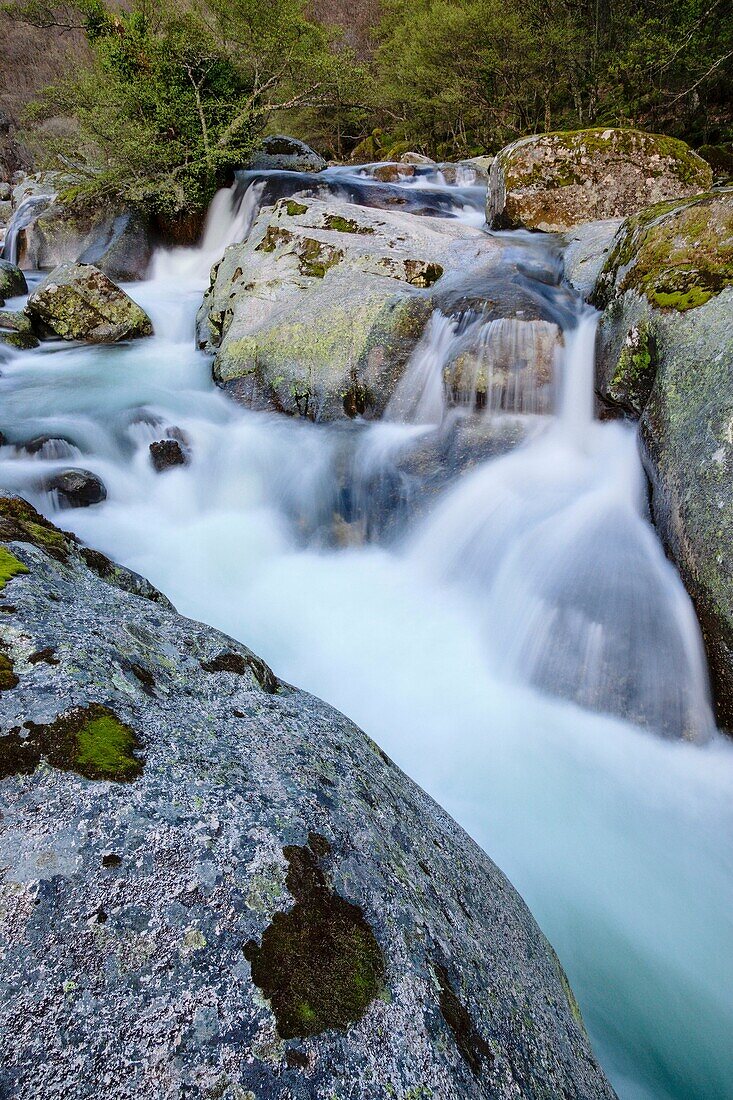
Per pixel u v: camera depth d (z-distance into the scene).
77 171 14.65
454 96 23.62
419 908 1.53
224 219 14.81
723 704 3.37
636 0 18.72
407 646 4.52
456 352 5.95
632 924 2.84
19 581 2.01
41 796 1.36
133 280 13.48
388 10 32.88
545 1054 1.49
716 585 3.29
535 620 4.20
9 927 1.15
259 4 14.87
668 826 3.26
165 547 5.52
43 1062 1.00
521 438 5.64
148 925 1.20
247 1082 1.04
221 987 1.15
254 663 2.25
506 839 3.16
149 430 6.70
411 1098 1.13
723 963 2.75
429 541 5.34
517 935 1.86
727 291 3.96
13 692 1.56
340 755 1.95
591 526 4.51
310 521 5.90
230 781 1.56
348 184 14.01
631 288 4.81
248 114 14.91
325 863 1.46
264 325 7.25
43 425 6.49
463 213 13.70
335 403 6.55
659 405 4.09
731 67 16.14
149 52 14.30
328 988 1.23
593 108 21.22
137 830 1.34
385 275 7.28
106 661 1.76
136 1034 1.06
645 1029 2.51
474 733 3.80
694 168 9.13
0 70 38.75
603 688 3.76
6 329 9.16
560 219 9.33
